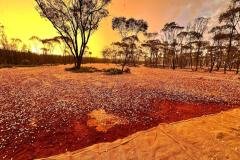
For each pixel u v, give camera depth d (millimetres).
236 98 12891
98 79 23484
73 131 7688
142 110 10312
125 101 12102
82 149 6109
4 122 8500
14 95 13930
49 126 8109
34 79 23656
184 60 86125
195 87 17438
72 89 16328
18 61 78125
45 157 5859
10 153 6102
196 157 5504
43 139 7020
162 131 7129
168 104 11430
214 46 58125
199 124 7773
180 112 10008
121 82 20750
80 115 9445
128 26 34219
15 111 10039
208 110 10336
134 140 6547
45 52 95125
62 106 10938
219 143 6172
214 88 16906
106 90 15805
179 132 7023
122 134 7449
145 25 34375
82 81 21531
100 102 11844
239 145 6039
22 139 6992
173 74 34312
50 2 33938
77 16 35500
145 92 14836
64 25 35844
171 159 5449
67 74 30516
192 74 35406
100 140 6977
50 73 32500
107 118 9008
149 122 8633
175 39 69375
